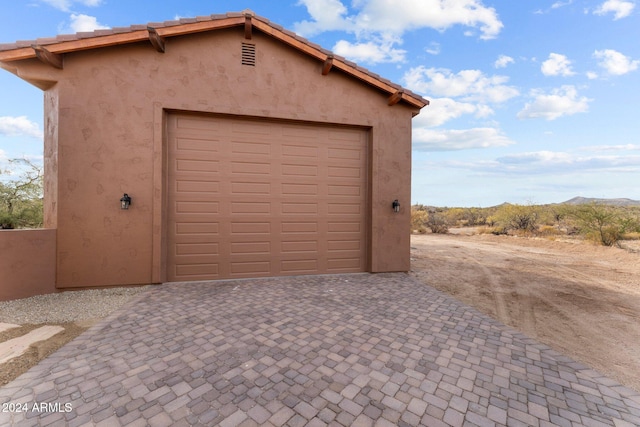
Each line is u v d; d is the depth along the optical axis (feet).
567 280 23.49
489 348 11.40
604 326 14.11
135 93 19.47
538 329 13.62
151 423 6.90
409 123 25.27
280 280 22.12
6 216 28.43
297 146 23.54
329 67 22.44
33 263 17.21
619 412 7.64
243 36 21.59
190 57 20.49
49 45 17.15
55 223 18.45
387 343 11.69
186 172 21.22
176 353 10.59
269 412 7.39
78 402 7.67
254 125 22.62
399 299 17.79
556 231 53.67
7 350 10.62
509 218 59.62
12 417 7.04
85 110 18.67
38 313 14.57
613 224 39.63
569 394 8.45
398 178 25.07
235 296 17.90
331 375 9.25
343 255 24.67
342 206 24.63
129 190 19.35
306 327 13.21
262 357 10.37
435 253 37.47
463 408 7.70
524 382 9.04
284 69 22.36
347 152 24.73
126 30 18.34
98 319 13.97
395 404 7.82
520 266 29.04
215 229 21.80
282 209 23.21
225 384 8.64
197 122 21.47
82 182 18.62
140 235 19.62
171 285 20.21
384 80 23.49
